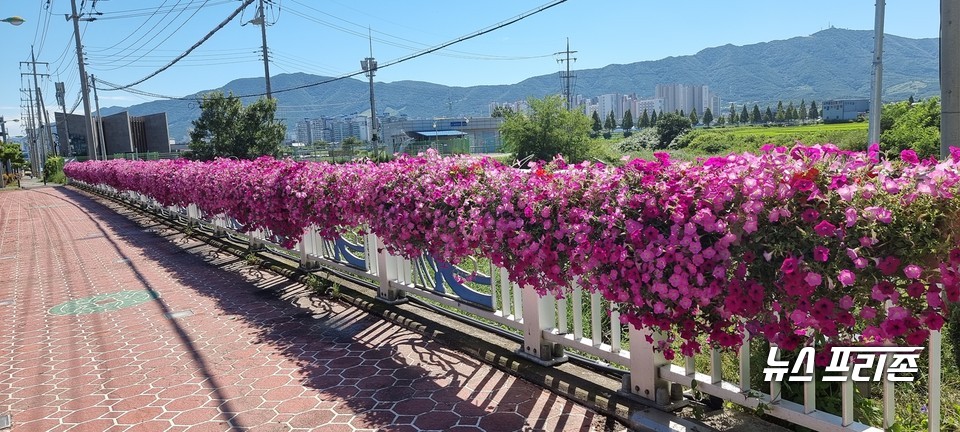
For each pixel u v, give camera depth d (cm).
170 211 1664
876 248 252
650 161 340
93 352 588
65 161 5338
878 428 308
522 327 496
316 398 452
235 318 681
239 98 4400
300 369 514
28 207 2580
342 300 723
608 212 337
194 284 873
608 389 417
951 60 473
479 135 8700
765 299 283
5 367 557
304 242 871
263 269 941
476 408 421
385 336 590
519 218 397
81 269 1058
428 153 561
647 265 312
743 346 338
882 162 276
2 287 940
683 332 317
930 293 245
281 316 679
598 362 468
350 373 499
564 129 4319
